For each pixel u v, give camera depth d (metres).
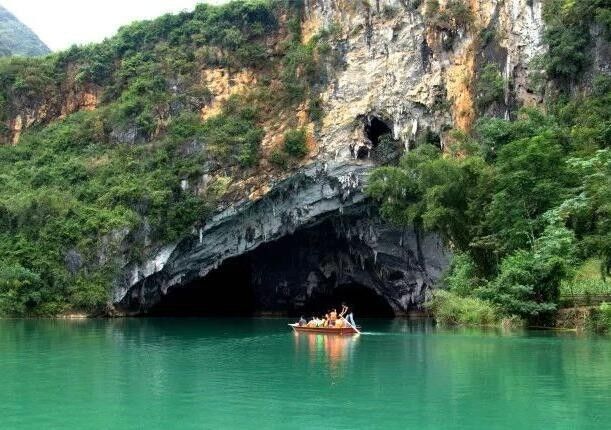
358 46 46.78
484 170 30.83
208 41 52.50
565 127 33.12
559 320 24.44
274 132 47.12
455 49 43.91
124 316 46.53
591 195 24.70
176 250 45.91
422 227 38.22
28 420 10.34
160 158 48.09
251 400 11.72
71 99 57.19
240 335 26.95
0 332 28.64
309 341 23.39
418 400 11.56
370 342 22.16
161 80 52.22
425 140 44.19
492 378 13.58
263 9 51.22
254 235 46.34
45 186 50.56
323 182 45.47
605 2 35.62
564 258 24.20
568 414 10.45
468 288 30.42
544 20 38.72
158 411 10.88
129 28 56.91
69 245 45.75
